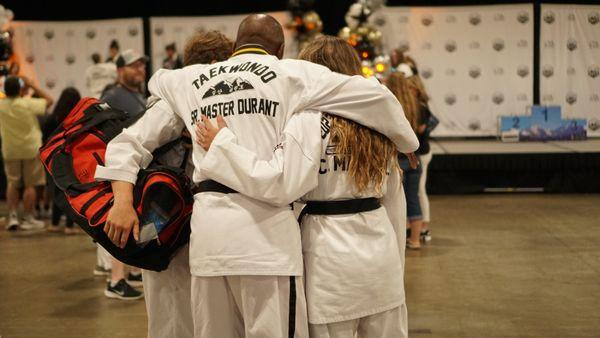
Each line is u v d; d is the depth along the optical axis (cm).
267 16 235
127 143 227
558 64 1003
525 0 1048
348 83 218
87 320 431
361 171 221
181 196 227
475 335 389
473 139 1029
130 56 472
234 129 217
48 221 816
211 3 1122
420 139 622
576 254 587
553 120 987
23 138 741
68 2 1121
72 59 1049
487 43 1009
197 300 219
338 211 223
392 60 873
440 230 705
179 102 228
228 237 211
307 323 218
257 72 220
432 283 504
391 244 229
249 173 206
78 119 253
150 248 231
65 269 574
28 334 405
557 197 892
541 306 443
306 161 210
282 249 212
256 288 211
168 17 1038
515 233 679
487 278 516
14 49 1045
